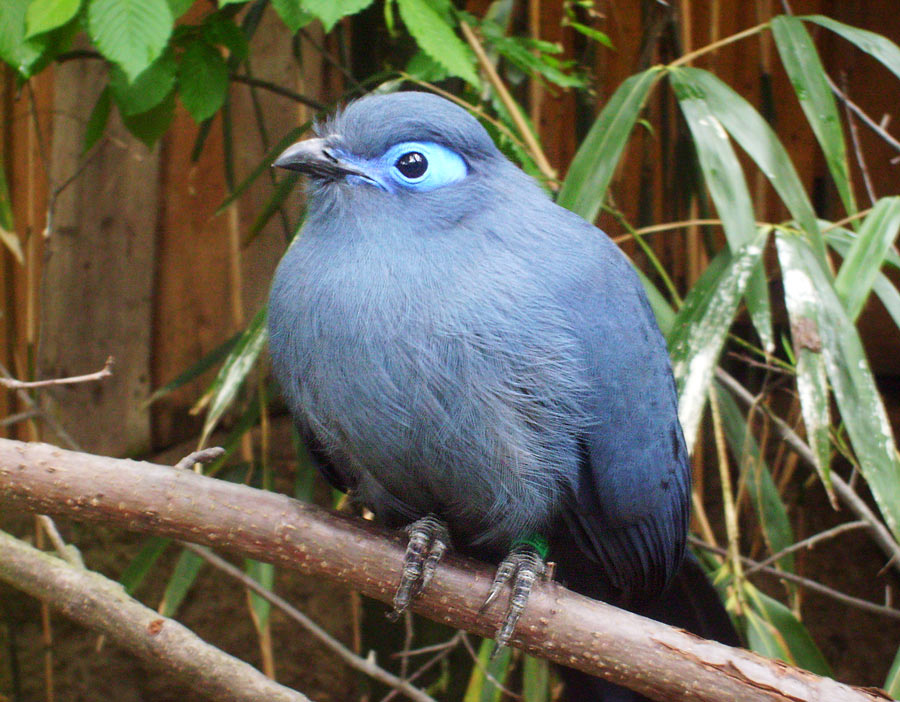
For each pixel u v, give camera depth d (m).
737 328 2.85
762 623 2.38
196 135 2.76
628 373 2.28
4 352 2.65
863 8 2.86
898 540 2.30
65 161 2.69
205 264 2.78
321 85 2.71
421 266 2.25
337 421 2.26
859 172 2.88
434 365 2.25
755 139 2.36
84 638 2.76
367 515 2.43
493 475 2.26
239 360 2.37
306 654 2.76
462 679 2.66
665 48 2.54
